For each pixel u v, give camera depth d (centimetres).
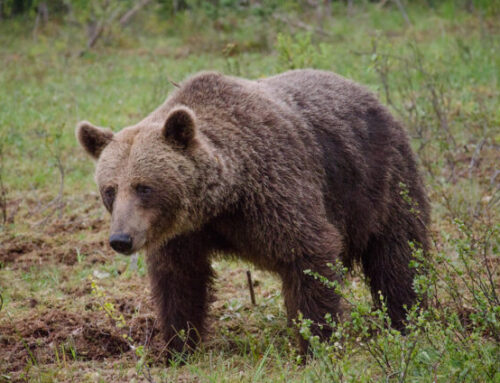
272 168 888
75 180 1797
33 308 1163
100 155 909
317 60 2056
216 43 3347
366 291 1200
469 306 1041
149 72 2892
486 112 1852
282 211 879
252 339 977
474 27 3219
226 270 1338
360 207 1034
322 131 1003
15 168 1853
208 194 867
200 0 3866
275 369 895
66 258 1386
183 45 3484
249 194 880
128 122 2117
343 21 3856
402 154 1097
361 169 1027
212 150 874
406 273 1075
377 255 1084
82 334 1052
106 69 2991
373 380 799
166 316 987
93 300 1188
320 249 895
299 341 922
